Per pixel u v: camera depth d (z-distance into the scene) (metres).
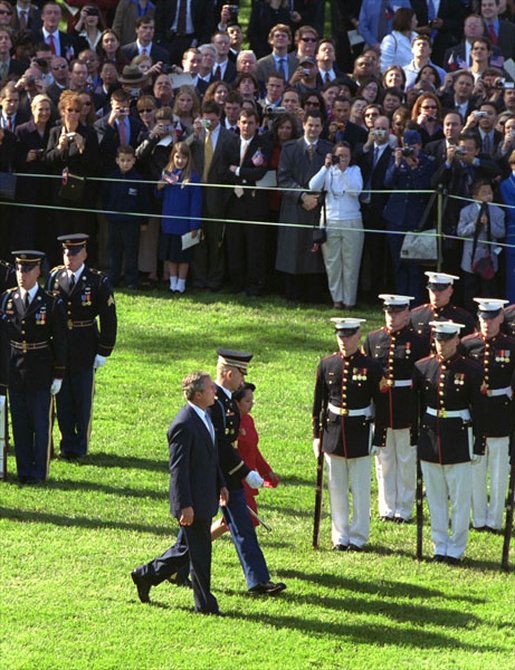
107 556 44.59
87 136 70.81
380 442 46.06
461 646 39.38
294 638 39.38
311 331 68.06
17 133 71.19
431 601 42.53
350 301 71.12
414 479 49.66
